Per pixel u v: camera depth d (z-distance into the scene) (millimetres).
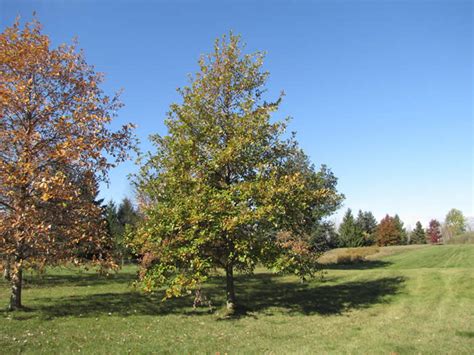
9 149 15625
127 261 49969
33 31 16797
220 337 11938
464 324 13391
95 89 17578
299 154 19875
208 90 17094
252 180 16266
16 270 14156
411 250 64812
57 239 15523
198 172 16188
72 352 10070
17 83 15547
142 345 10875
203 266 14156
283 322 14492
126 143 17234
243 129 15969
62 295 21109
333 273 31328
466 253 53281
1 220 14094
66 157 14820
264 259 15375
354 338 11641
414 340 11156
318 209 23328
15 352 9930
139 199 26281
